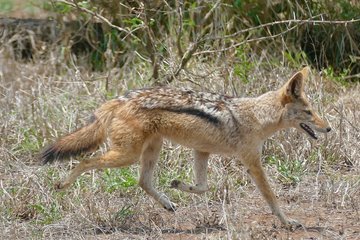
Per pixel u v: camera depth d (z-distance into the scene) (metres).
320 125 12.03
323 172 14.62
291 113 12.03
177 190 13.38
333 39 19.67
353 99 17.33
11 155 14.73
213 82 16.61
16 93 16.94
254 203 13.22
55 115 15.79
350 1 20.31
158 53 16.78
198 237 11.54
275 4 19.56
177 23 18.62
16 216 12.46
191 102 11.87
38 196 12.88
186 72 16.59
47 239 11.52
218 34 18.56
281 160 14.80
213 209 12.80
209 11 18.11
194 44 16.33
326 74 18.48
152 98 11.80
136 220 12.27
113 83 17.58
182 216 12.50
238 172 14.20
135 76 17.89
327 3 19.73
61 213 12.46
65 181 11.91
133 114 11.70
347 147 15.12
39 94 16.64
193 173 13.93
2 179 13.78
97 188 13.29
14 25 20.47
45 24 20.38
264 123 11.97
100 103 16.30
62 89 17.25
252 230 11.55
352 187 13.65
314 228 12.04
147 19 16.92
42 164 12.14
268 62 17.95
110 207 12.67
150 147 12.27
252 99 12.10
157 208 12.88
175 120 11.77
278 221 12.34
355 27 19.75
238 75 16.98
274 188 13.85
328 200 13.23
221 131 11.86
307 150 14.95
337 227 12.14
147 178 12.42
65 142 11.88
